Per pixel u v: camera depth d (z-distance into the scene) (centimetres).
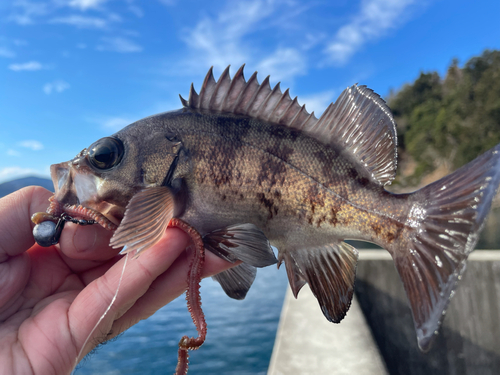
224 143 16
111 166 16
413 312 14
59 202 16
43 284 17
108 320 14
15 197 17
